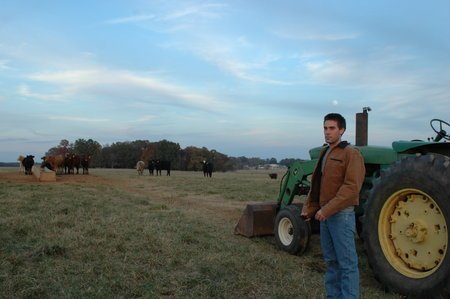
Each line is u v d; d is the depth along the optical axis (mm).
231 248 7031
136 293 4805
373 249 5332
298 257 6902
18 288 4750
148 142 99438
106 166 95812
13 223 8203
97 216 9461
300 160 7914
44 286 4848
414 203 5078
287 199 8008
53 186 17359
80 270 5480
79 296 4621
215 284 5145
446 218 4598
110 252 6422
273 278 5535
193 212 11344
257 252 6832
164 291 4934
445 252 4605
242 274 5621
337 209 4172
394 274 5074
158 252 6523
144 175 34344
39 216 9062
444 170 4680
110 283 5027
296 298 4844
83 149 93625
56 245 6344
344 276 4293
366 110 7559
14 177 23234
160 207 11578
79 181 22375
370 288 5379
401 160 5191
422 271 4945
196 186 20609
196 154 91375
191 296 4809
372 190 5438
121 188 19281
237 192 17328
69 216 9195
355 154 4238
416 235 4953
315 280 5539
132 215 9820
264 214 8227
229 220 10320
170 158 90688
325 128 4383
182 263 6039
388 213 5293
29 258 5934
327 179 4336
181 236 7547
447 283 4500
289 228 7242
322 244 4535
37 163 33500
